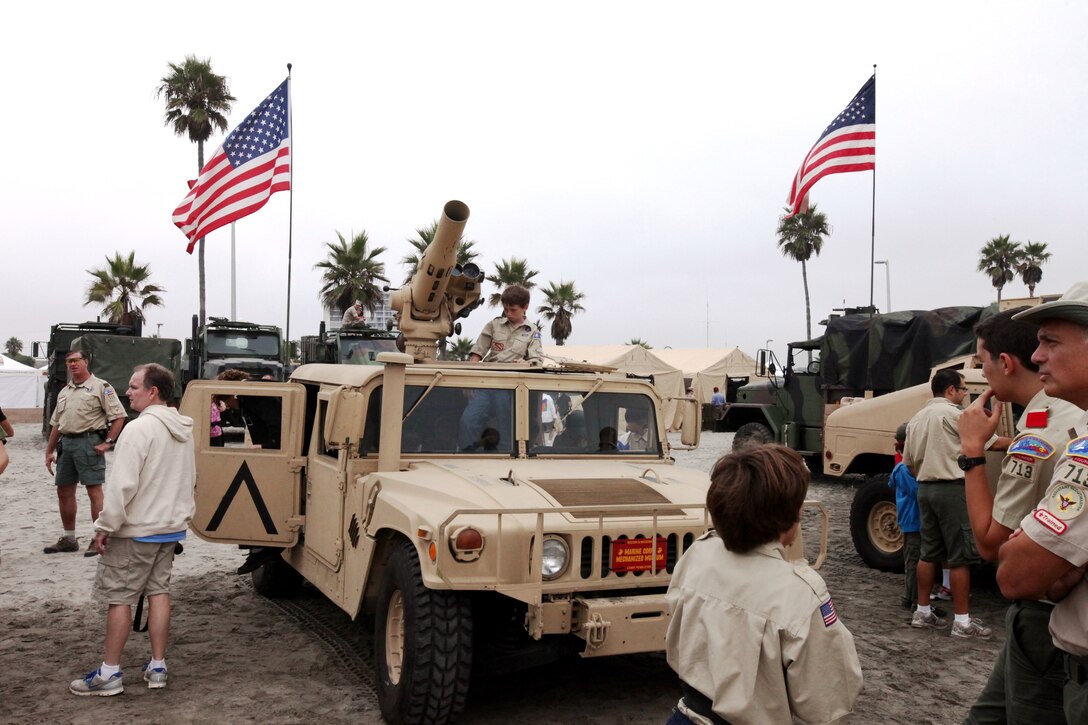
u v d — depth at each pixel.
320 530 5.44
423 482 4.53
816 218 45.31
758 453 2.29
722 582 2.27
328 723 4.35
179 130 33.41
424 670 4.00
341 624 6.12
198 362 21.89
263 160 12.75
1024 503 2.63
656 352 36.47
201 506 5.57
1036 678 2.53
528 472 4.95
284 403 5.76
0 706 4.49
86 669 5.09
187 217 13.29
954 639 5.99
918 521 6.65
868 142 13.76
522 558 4.04
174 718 4.37
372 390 5.16
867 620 6.48
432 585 3.86
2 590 6.85
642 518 4.39
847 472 9.28
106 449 8.09
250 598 6.86
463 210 5.93
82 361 8.01
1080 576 2.24
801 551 4.41
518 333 6.50
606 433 5.69
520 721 4.41
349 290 35.62
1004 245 44.38
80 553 8.18
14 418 30.09
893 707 4.76
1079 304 2.19
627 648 4.11
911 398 8.57
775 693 2.13
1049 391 2.30
